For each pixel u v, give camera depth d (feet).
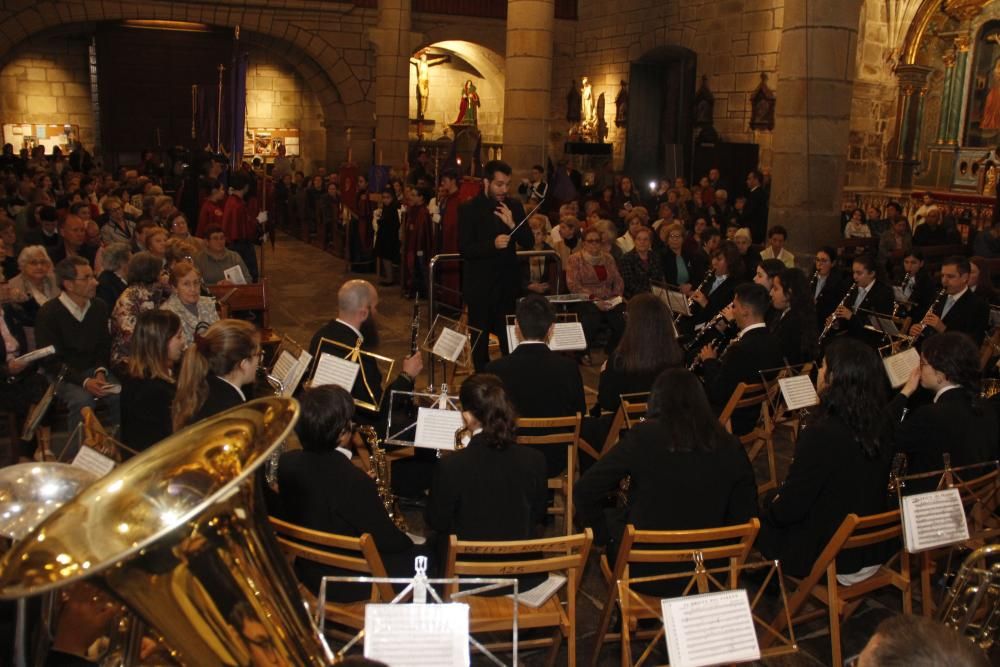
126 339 17.75
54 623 8.15
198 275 18.44
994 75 47.80
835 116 27.58
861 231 41.47
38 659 8.47
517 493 10.48
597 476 10.79
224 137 41.60
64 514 5.52
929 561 12.07
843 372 11.19
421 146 74.79
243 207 28.71
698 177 53.36
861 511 11.24
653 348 15.10
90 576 5.06
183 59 67.77
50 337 17.10
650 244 27.35
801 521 11.43
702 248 28.58
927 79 50.96
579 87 71.10
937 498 10.22
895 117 51.47
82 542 5.42
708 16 57.06
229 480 5.96
